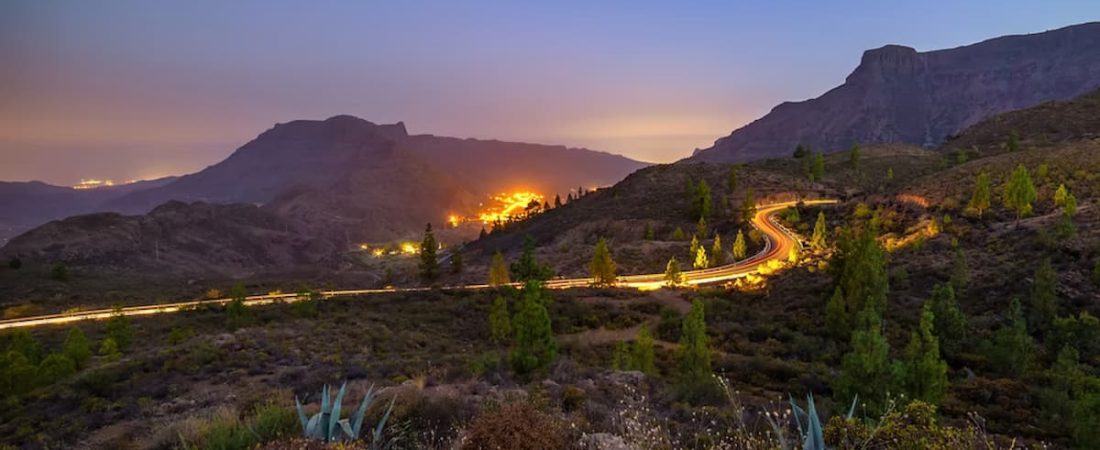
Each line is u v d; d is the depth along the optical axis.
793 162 151.38
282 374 21.84
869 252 35.50
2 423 18.03
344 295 64.88
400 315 47.94
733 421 7.56
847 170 132.38
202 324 50.06
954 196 65.50
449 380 14.23
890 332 31.77
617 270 79.38
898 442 5.13
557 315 46.12
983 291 36.66
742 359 28.73
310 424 5.41
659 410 9.58
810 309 41.19
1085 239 38.34
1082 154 66.25
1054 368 23.14
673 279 61.28
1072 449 14.81
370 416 7.51
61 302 87.94
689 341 24.78
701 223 99.19
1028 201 48.53
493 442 5.17
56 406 18.91
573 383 12.91
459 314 48.91
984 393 21.61
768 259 73.31
